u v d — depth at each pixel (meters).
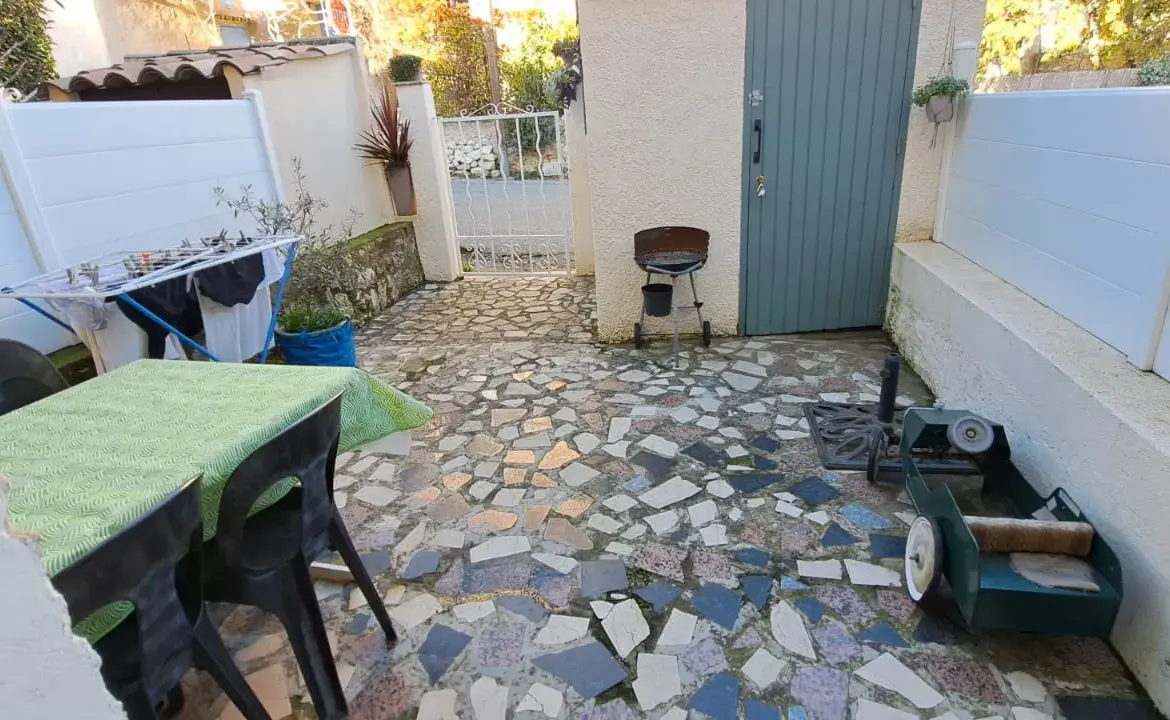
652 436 3.04
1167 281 1.86
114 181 3.05
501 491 2.69
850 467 2.69
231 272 2.92
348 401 1.91
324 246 4.57
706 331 4.05
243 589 1.46
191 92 4.37
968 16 3.41
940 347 3.16
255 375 1.97
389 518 2.55
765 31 3.52
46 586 0.63
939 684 1.71
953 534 1.80
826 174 3.79
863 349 3.89
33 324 2.81
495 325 4.86
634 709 1.69
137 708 1.18
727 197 3.88
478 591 2.13
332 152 5.10
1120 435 1.73
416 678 1.81
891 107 3.62
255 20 7.64
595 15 3.54
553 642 1.91
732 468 2.75
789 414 3.17
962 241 3.47
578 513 2.51
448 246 6.04
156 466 1.42
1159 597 1.59
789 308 4.13
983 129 3.18
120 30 5.64
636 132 3.78
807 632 1.90
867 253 3.96
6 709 0.63
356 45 5.33
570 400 3.48
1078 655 1.77
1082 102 2.29
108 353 2.70
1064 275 2.46
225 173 3.75
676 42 3.57
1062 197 2.45
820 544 2.26
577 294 5.52
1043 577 1.71
